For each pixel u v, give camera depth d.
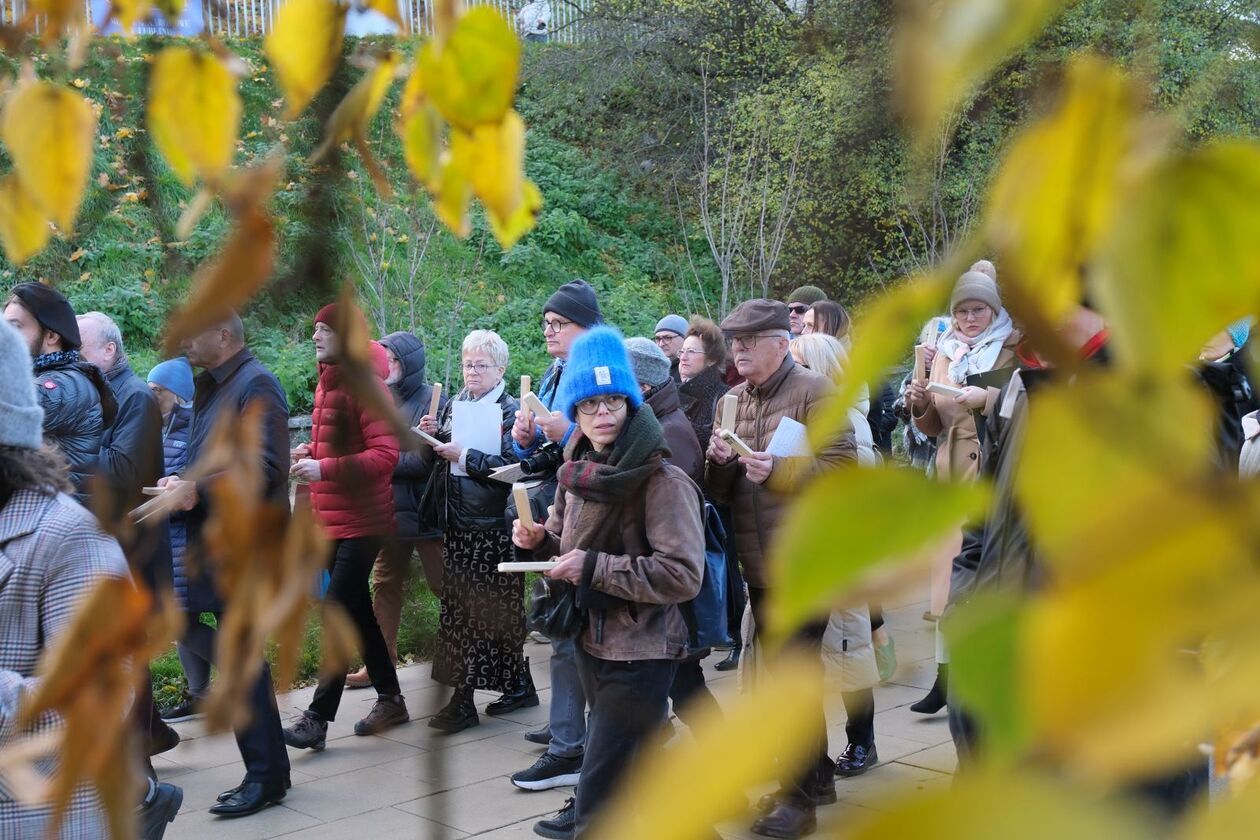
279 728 4.02
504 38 0.58
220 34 0.58
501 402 4.79
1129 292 0.19
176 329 0.46
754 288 11.57
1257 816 0.16
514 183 0.66
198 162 0.57
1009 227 0.19
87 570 1.79
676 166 13.87
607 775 3.04
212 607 3.28
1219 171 0.18
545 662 5.61
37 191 0.70
